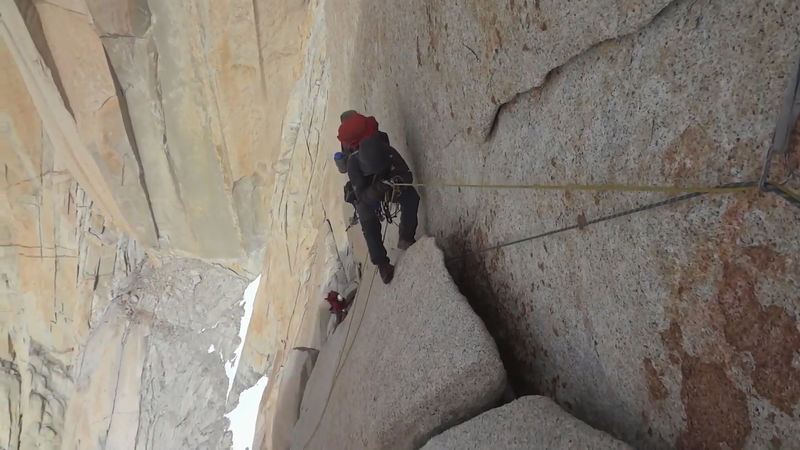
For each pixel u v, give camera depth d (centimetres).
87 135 1253
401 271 408
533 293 283
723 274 165
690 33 172
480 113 319
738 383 165
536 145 267
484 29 294
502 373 285
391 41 471
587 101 225
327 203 923
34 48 1116
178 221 1451
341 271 809
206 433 1350
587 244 231
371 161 384
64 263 1541
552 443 225
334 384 507
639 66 195
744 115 155
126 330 1502
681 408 189
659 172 187
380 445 328
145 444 1398
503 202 307
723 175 162
